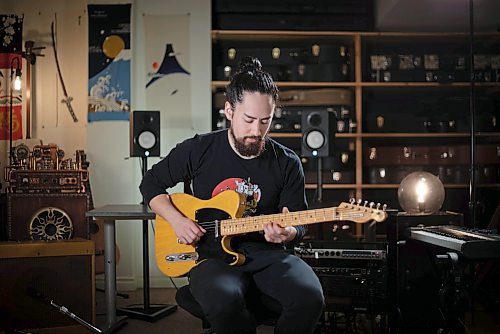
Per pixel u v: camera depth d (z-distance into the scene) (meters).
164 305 3.74
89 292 3.04
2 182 4.59
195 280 1.86
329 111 3.80
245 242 2.05
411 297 2.79
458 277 2.48
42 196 3.94
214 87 4.70
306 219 1.95
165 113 4.55
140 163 4.47
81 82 4.65
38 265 2.96
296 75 4.59
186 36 4.57
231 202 2.04
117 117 4.51
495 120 4.69
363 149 4.66
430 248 2.79
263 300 1.88
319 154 3.79
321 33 4.61
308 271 1.88
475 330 3.25
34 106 4.65
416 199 3.20
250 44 4.92
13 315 2.92
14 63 4.61
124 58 4.53
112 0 4.55
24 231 3.92
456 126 4.66
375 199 4.68
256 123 1.96
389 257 2.92
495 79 4.64
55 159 4.09
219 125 4.57
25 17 4.64
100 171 4.50
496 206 4.65
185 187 2.47
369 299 2.90
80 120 4.64
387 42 4.99
